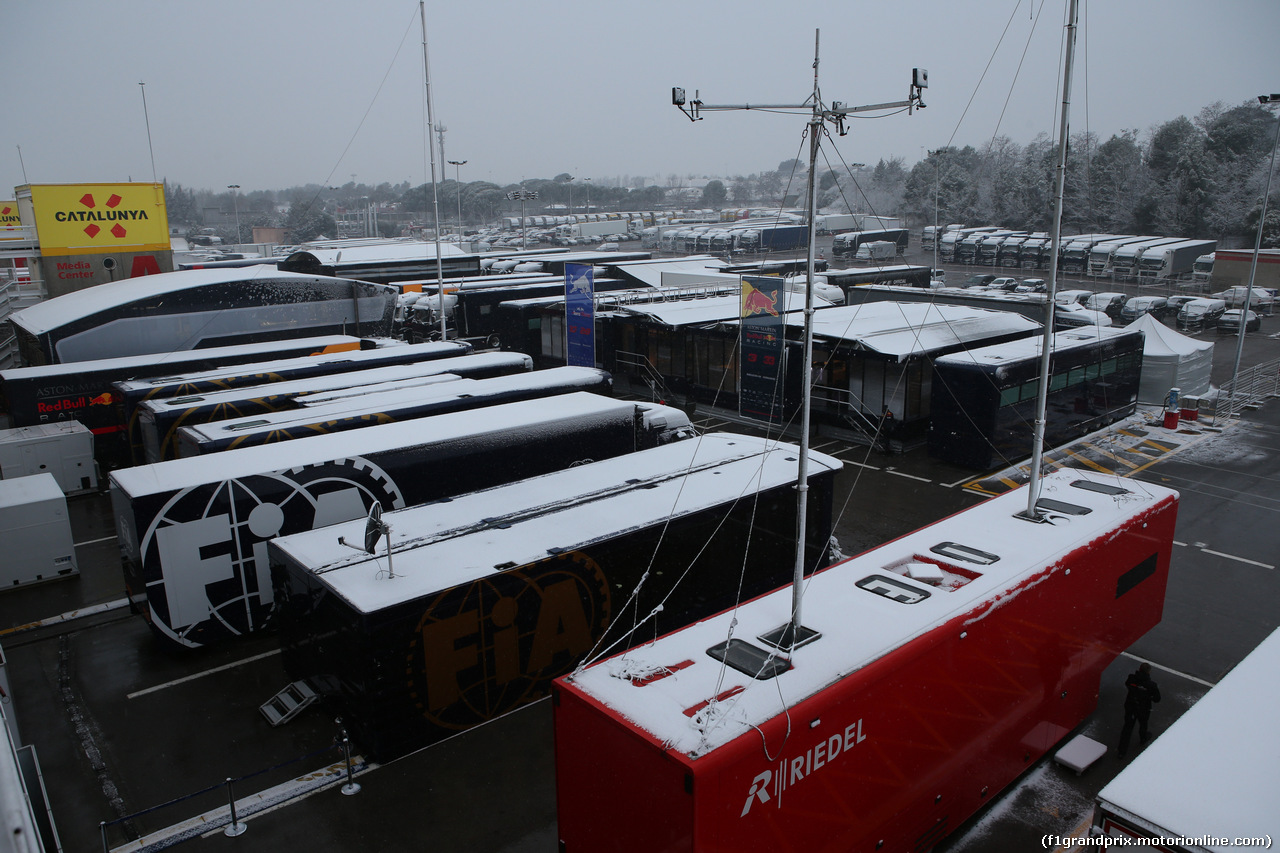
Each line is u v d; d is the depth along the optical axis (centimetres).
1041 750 1141
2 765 601
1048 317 1202
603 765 787
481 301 4534
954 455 2531
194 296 3341
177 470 1524
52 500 1822
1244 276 5597
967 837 1031
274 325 3572
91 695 1391
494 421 1875
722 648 891
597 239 12925
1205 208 8331
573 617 1316
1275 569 1803
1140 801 721
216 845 1039
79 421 2528
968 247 8012
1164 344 3216
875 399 2728
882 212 13088
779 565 1600
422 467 1700
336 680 1216
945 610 960
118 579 1861
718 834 704
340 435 1756
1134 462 2548
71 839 1052
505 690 1270
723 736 721
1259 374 3641
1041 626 1080
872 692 839
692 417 3225
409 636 1141
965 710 972
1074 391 2739
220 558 1485
